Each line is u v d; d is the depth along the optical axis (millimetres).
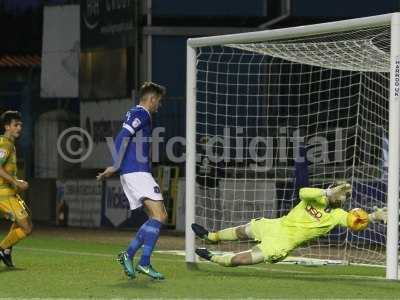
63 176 50656
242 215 35250
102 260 27281
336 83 41250
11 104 54719
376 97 35469
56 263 26125
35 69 54594
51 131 52094
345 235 31656
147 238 21078
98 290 19734
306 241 22172
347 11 47281
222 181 35250
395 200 22281
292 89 41438
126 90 46688
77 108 51062
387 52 26594
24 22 57781
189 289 19969
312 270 25312
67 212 47875
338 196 22000
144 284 20734
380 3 47281
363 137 36250
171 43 47000
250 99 41250
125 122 21016
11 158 23766
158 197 21078
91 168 48812
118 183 45125
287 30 24328
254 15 47594
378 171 34031
